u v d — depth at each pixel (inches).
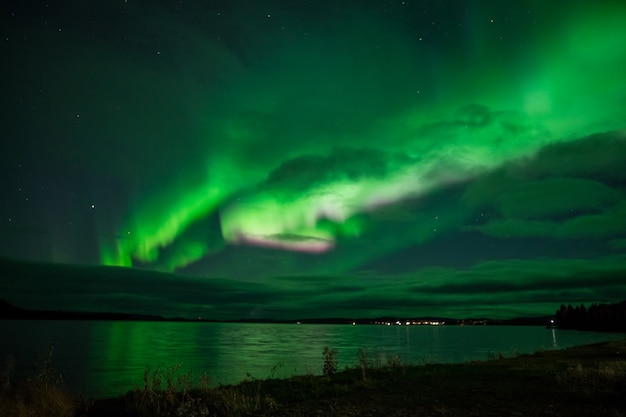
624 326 6776.6
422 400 483.5
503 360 983.6
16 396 464.8
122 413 464.4
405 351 2620.6
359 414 416.8
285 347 3646.7
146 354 2792.8
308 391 571.5
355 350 2967.5
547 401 447.5
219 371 1587.1
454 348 2974.9
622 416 365.7
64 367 1855.3
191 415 414.6
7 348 3100.4
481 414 399.9
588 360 935.0
